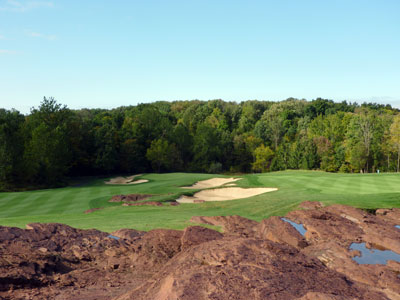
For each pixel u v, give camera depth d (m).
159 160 78.44
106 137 70.50
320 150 79.25
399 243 11.59
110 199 28.27
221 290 5.83
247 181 37.69
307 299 5.51
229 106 123.94
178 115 127.94
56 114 63.25
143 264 10.28
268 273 6.66
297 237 11.97
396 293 7.15
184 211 21.27
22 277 8.02
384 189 29.28
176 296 5.62
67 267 9.83
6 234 11.05
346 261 9.16
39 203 27.64
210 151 88.62
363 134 75.75
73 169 67.75
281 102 119.81
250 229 14.55
